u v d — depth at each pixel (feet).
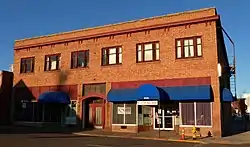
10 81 121.19
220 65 84.58
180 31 87.45
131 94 90.02
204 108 81.61
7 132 84.38
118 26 97.19
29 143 57.93
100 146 55.93
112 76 96.43
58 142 60.95
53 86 107.65
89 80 100.48
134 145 59.36
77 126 101.04
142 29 92.63
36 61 112.98
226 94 82.07
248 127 124.57
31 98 112.16
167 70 87.76
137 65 92.58
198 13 85.05
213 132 79.56
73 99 103.04
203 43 83.71
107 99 94.27
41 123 108.58
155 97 82.53
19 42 118.01
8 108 118.21
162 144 62.85
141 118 90.99
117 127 92.94
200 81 82.84
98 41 100.53
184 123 83.46
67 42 106.63
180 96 83.05
